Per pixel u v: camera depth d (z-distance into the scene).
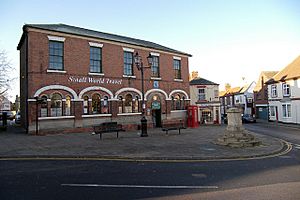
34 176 7.97
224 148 13.12
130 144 14.24
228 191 6.46
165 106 27.47
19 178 7.73
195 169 8.94
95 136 18.03
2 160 10.48
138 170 8.79
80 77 21.22
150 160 10.49
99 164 9.75
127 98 24.39
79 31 22.84
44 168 9.06
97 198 6.00
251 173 8.32
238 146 13.48
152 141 15.50
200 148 13.05
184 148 13.01
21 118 25.08
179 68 29.72
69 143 14.54
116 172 8.50
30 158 10.84
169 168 9.10
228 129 14.48
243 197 5.99
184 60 30.23
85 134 19.34
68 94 20.53
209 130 23.44
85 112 21.42
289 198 5.87
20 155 11.02
